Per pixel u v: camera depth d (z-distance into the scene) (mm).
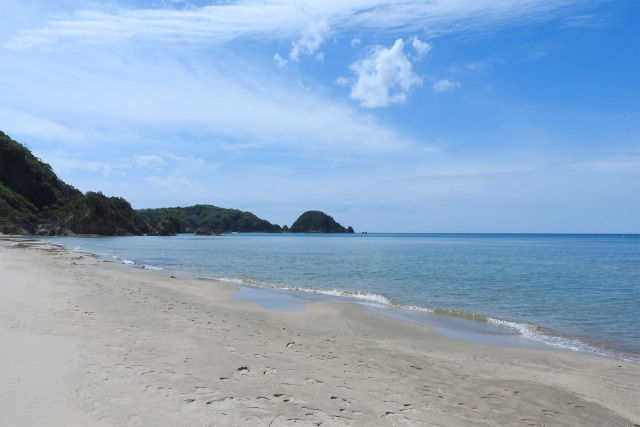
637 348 10438
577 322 13445
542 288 21000
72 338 7441
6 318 8680
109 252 46531
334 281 23422
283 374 6539
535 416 5805
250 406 5027
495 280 24156
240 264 34500
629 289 20844
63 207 115812
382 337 10562
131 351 6973
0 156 107125
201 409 4785
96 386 5234
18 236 82875
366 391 6156
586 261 41312
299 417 4836
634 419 5906
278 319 12023
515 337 11312
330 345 9266
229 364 6777
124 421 4293
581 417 5883
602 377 7816
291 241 114688
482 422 5395
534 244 99875
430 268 31656
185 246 70375
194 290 17312
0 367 5695
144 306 11703
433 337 10883
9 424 4047
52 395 4848
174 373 6023
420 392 6418
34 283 14539
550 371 8148
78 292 13203
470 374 7703
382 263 36312
